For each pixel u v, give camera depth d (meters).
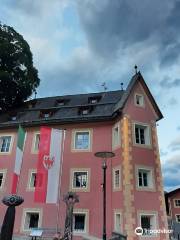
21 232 19.55
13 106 29.69
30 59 31.17
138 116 21.42
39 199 18.03
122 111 20.77
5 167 22.62
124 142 19.61
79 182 20.77
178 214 45.97
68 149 21.97
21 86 29.02
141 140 21.00
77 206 19.53
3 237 7.28
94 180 20.22
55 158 19.47
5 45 28.06
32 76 30.78
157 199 18.66
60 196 20.17
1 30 29.31
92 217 18.97
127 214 17.08
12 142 23.70
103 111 23.16
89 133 22.28
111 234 17.73
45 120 23.34
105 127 22.17
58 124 23.25
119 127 20.91
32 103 28.84
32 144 23.03
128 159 18.91
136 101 22.23
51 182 18.66
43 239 18.25
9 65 28.80
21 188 21.25
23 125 23.75
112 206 18.86
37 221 20.30
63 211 19.61
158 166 19.98
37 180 18.73
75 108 25.12
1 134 24.52
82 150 21.66
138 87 23.05
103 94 27.50
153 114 22.42
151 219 18.08
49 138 19.91
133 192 17.97
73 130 22.73
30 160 22.31
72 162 21.33
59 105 27.05
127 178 18.22
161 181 19.41
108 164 20.58
